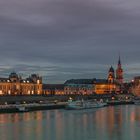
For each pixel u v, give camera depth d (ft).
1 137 550.36
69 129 627.05
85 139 533.14
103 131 603.26
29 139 536.01
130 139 532.32
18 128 634.84
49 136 557.74
